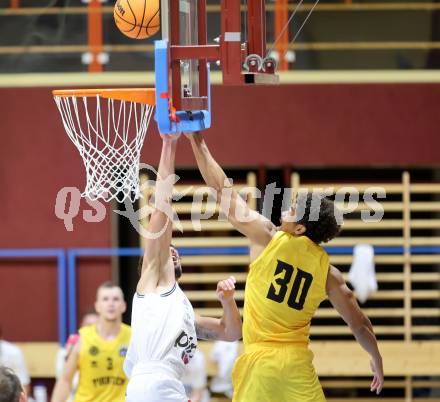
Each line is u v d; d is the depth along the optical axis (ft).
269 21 58.65
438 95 57.82
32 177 57.62
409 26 59.00
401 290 59.77
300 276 28.43
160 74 25.17
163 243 27.73
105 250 57.06
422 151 57.77
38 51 58.95
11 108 57.77
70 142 57.47
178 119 26.04
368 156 57.88
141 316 27.50
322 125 57.77
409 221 57.62
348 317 29.17
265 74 26.40
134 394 26.86
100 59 58.75
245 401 28.48
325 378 62.44
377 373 30.17
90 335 40.65
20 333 57.41
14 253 57.21
